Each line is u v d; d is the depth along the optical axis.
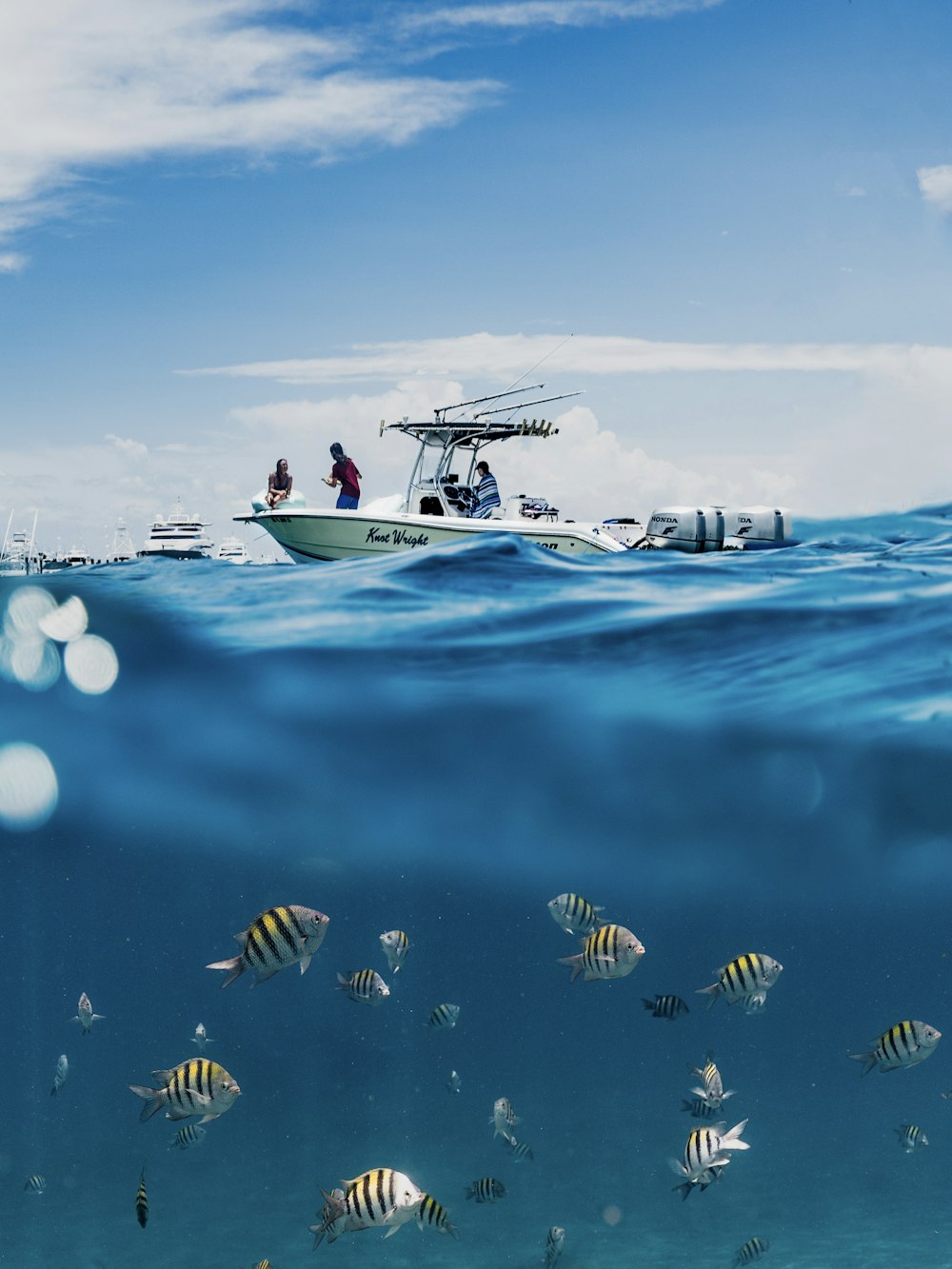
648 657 11.97
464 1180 24.75
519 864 25.77
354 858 25.53
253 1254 15.57
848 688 12.17
